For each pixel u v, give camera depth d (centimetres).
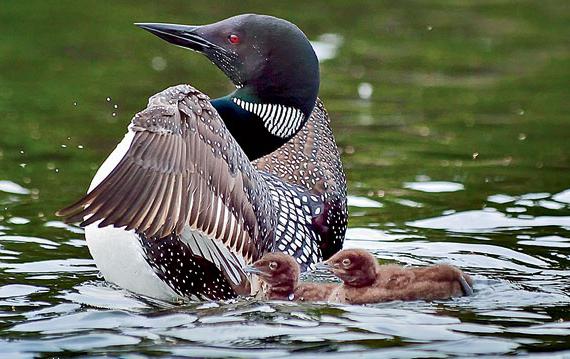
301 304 971
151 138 884
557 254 1150
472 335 886
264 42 1053
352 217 1311
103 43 2308
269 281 992
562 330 898
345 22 2542
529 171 1528
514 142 1695
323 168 1134
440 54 2312
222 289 991
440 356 842
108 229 983
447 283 991
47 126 1742
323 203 1098
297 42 1058
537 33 2502
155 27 1077
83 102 1886
